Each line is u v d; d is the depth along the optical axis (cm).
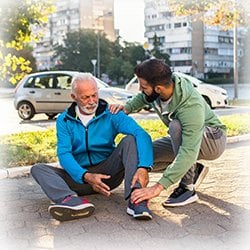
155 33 3750
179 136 298
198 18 1055
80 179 301
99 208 317
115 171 323
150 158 301
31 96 1102
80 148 321
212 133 317
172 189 358
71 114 318
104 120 322
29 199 349
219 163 467
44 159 493
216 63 3794
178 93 289
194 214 300
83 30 3941
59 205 285
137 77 299
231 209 307
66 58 3941
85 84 308
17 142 637
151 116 1041
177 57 3816
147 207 294
